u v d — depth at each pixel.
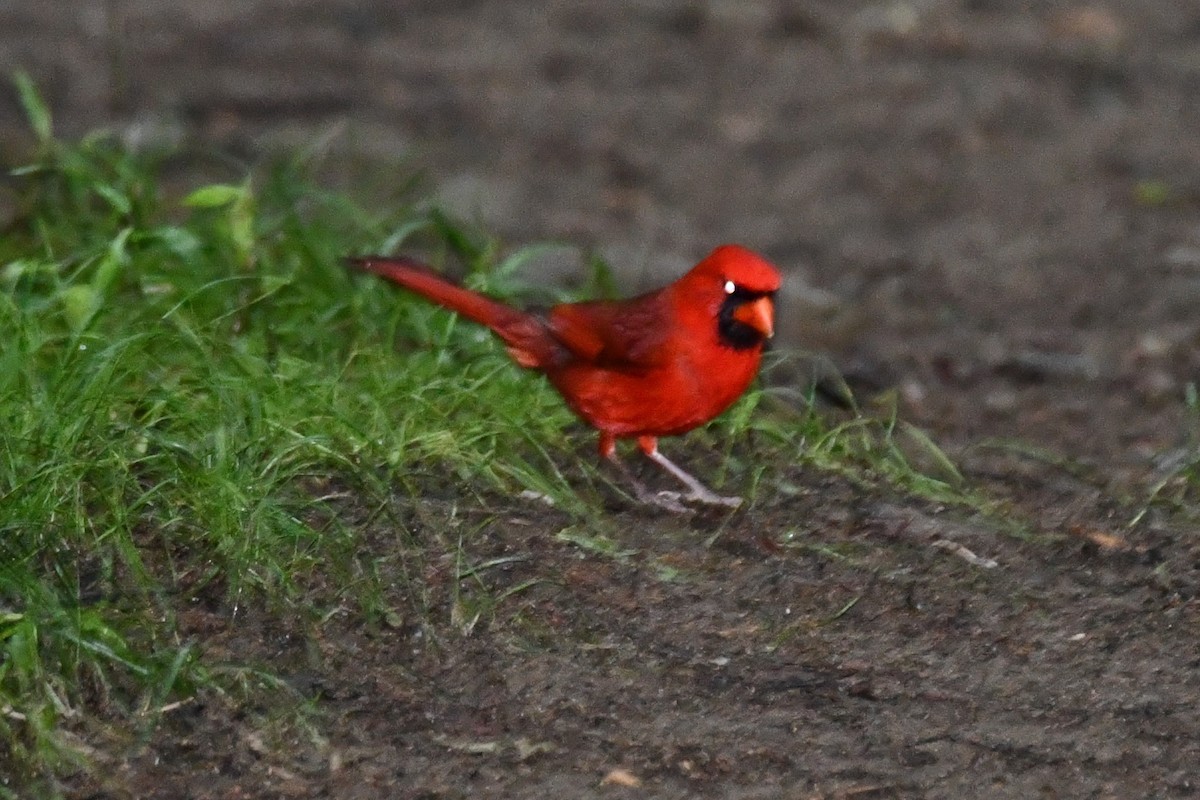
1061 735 7.83
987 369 13.11
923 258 16.02
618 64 21.19
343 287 11.79
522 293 12.84
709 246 16.09
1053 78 20.88
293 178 13.50
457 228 13.36
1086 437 11.57
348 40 21.48
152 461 8.99
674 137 19.05
